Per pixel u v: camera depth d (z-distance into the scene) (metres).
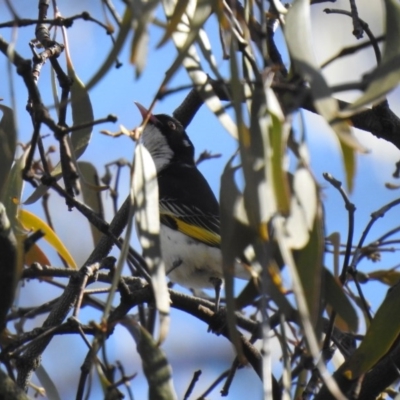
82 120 7.82
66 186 6.31
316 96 5.12
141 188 5.91
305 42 5.39
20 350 6.08
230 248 5.57
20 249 5.53
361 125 8.28
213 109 5.86
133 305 7.29
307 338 4.65
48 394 7.38
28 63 5.70
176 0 6.07
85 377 5.72
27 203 7.45
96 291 7.08
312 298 5.63
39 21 6.34
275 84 5.50
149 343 5.94
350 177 5.60
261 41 5.91
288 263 4.81
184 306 8.57
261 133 5.09
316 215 5.66
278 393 7.23
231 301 5.49
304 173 5.43
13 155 6.77
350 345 7.97
